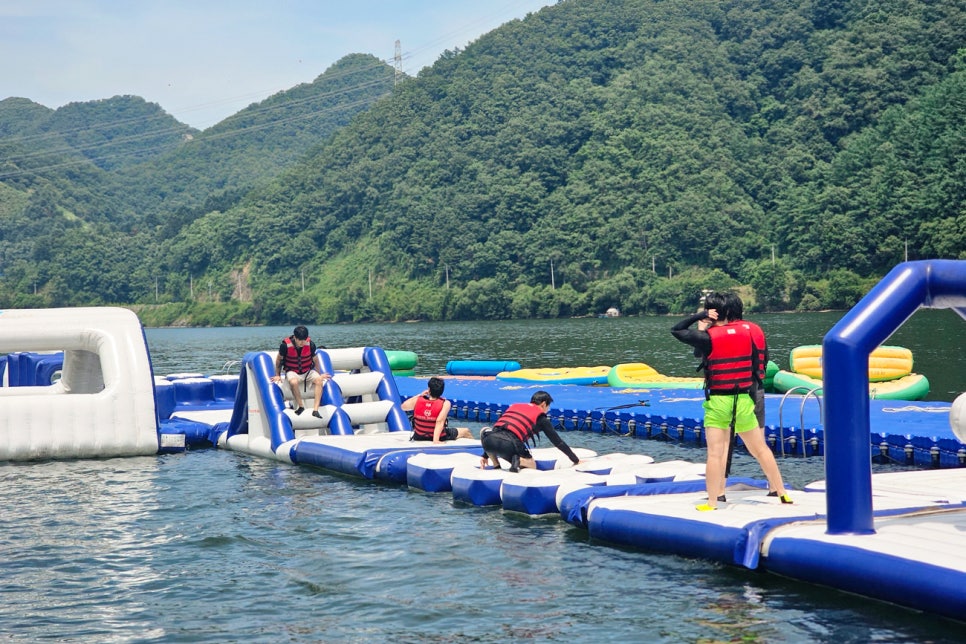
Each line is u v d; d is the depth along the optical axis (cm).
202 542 952
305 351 1490
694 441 1551
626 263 13700
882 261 11650
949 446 1253
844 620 670
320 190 19088
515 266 14412
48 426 1491
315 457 1352
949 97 12812
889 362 2155
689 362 3909
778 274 11581
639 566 814
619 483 1012
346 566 852
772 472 843
